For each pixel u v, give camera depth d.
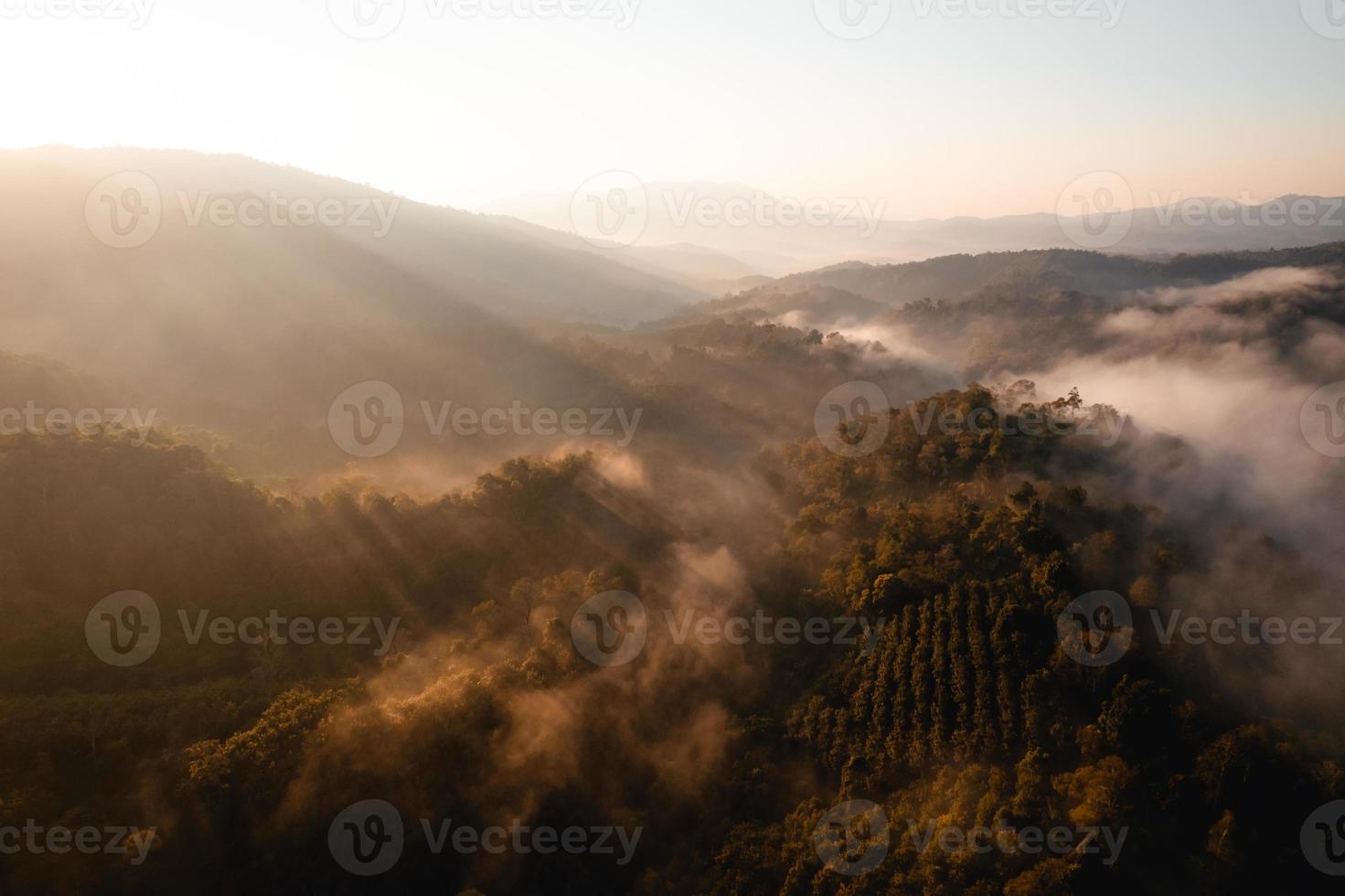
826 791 50.88
